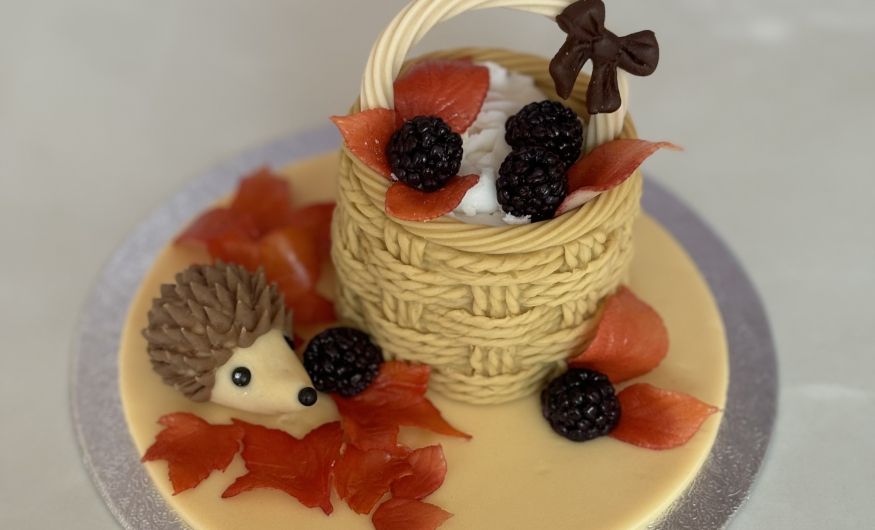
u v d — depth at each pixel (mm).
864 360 436
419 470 381
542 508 376
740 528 392
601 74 366
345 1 604
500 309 373
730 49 575
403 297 376
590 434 386
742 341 427
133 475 391
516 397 400
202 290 384
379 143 375
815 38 578
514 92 405
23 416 425
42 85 562
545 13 369
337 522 373
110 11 602
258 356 385
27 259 479
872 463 408
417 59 413
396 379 395
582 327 386
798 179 505
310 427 394
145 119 548
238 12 602
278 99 558
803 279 464
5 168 519
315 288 430
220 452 387
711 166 513
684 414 389
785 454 410
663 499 378
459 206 372
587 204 367
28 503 400
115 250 465
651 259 443
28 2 603
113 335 432
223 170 487
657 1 600
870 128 528
